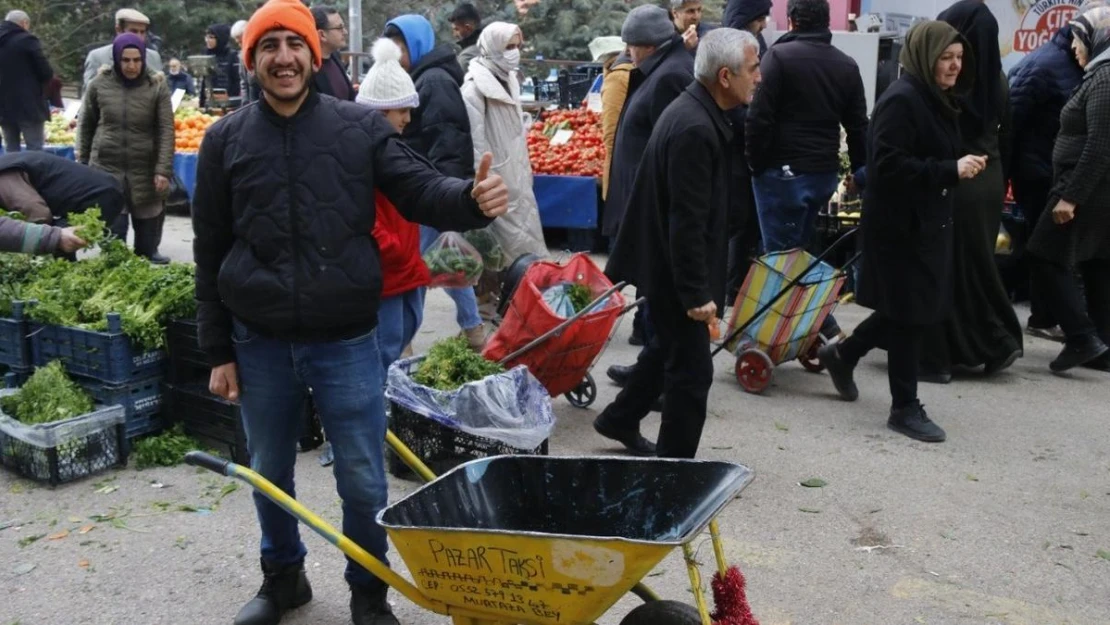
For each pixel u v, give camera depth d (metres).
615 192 6.93
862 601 3.98
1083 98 6.38
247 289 3.24
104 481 5.10
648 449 5.35
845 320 8.06
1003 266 8.25
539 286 5.62
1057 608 3.94
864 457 5.38
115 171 8.99
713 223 4.48
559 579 2.76
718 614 2.95
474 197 3.09
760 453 5.44
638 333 7.38
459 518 3.26
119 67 8.89
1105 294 6.81
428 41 6.65
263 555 3.79
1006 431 5.76
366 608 3.67
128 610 3.94
